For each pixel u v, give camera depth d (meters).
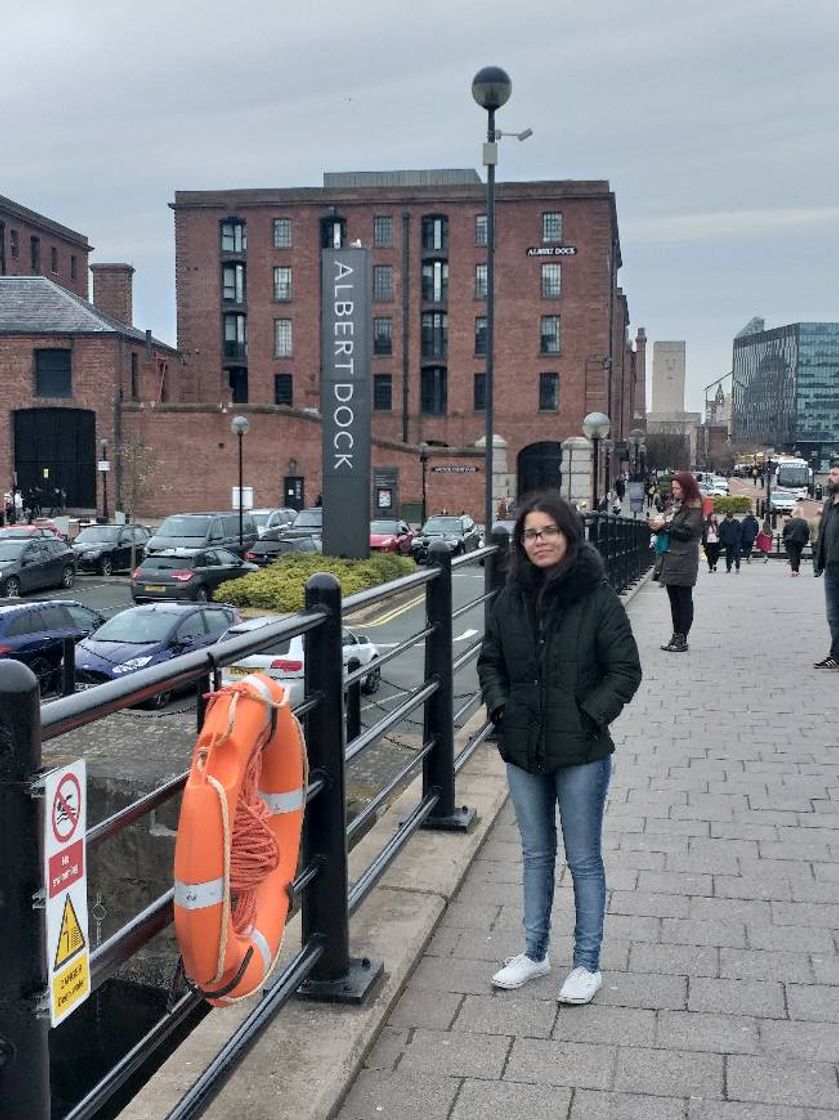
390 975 4.02
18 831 2.00
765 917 4.82
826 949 4.48
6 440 54.44
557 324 67.56
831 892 5.11
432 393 69.94
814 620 15.58
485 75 18.56
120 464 54.03
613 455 76.00
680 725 8.59
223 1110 3.14
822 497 84.38
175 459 54.69
